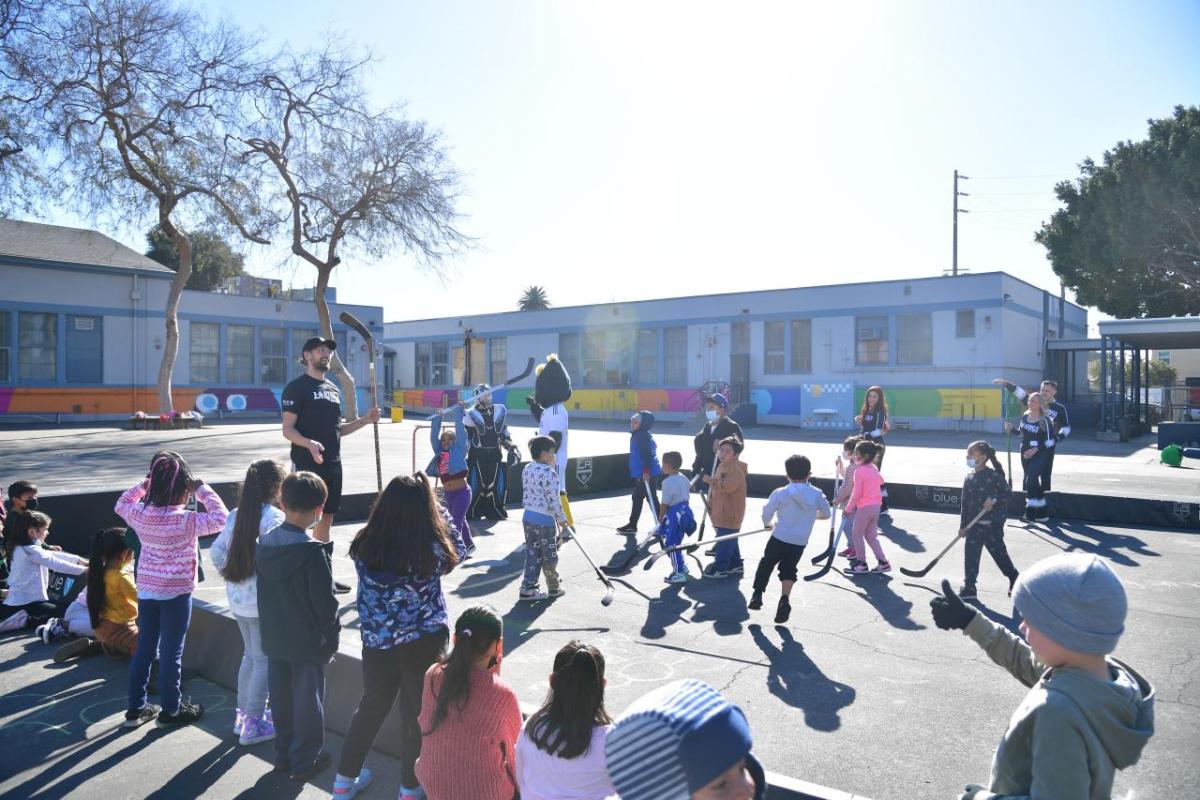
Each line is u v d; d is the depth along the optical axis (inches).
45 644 244.5
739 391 1373.0
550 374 422.9
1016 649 91.6
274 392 1416.1
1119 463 743.7
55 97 916.0
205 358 1346.0
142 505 184.9
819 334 1300.4
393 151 1101.1
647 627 256.1
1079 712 69.1
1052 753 68.7
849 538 331.3
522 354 1667.1
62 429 1053.2
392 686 147.6
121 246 1354.6
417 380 1867.6
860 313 1261.1
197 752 175.0
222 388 1359.5
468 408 444.5
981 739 173.8
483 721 122.4
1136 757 71.6
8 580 264.5
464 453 357.7
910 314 1222.3
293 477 154.0
